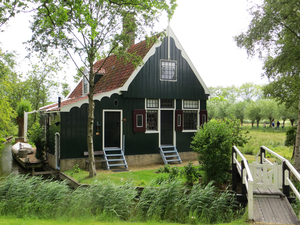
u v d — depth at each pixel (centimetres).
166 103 1513
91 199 757
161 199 755
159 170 1188
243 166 732
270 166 728
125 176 1080
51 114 1445
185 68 1550
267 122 5725
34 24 909
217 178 921
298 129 1053
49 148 1505
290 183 669
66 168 1241
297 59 1023
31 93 3312
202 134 970
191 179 949
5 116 1541
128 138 1392
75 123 1264
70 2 771
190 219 694
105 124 1345
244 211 707
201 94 1603
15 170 1449
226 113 4409
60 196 783
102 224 614
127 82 1373
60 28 919
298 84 1114
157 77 1462
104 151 1309
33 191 802
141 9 968
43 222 619
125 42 973
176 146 1531
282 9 970
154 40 1025
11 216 695
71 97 2127
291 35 1052
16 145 1875
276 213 630
